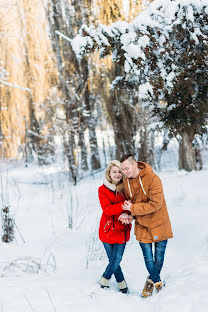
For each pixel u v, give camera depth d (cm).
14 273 448
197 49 512
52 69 1587
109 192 387
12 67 1922
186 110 566
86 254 534
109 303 339
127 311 321
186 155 1028
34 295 361
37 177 1316
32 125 1920
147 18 498
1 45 1516
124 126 1207
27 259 495
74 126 1279
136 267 471
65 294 365
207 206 680
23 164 1862
